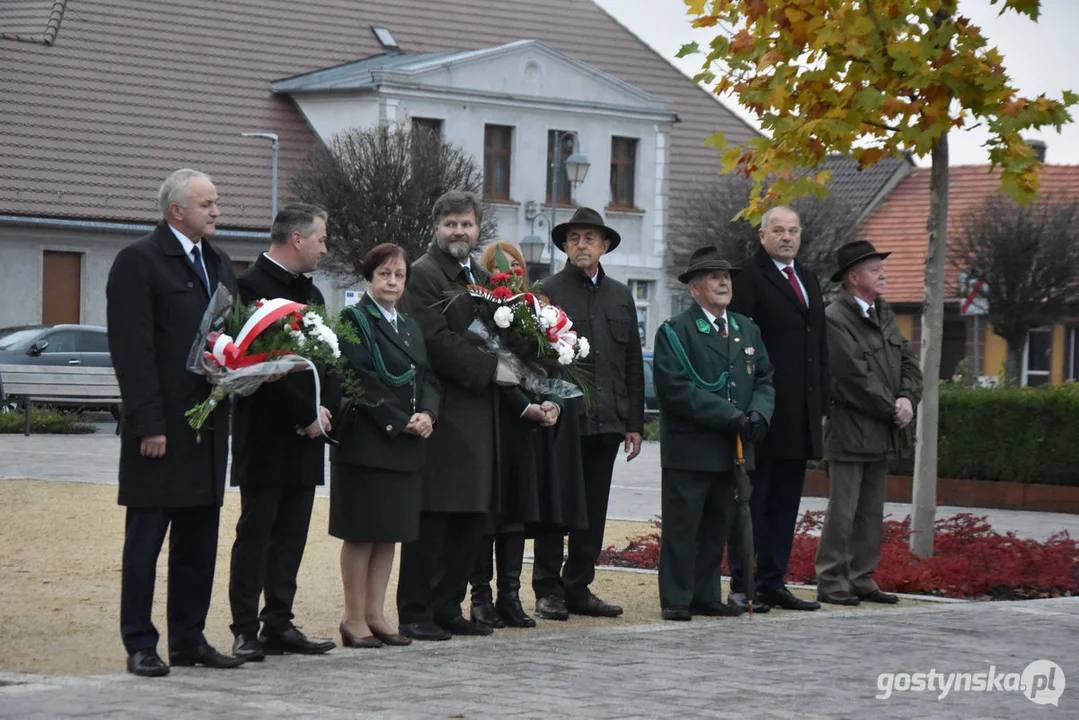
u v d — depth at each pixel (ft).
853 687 31.37
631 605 43.86
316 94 179.83
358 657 34.17
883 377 45.21
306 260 34.17
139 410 31.12
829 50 49.14
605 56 212.64
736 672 32.76
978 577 48.16
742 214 52.16
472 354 37.04
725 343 42.01
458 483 37.11
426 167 157.38
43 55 169.89
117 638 36.09
